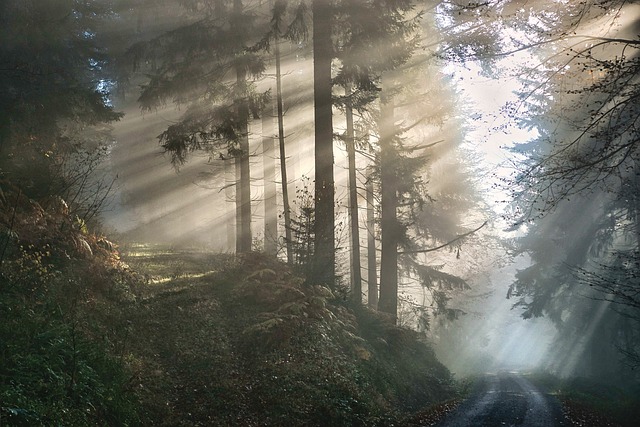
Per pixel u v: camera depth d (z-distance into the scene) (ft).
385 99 72.84
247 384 36.06
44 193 46.14
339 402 38.24
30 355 26.21
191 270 58.75
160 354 36.37
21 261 34.88
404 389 53.83
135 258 61.57
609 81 36.11
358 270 76.89
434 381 66.54
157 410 30.01
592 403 68.54
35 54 56.95
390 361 57.11
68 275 38.60
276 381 37.27
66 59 61.52
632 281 71.97
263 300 48.85
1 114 48.83
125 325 37.17
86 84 64.75
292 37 58.80
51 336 28.63
